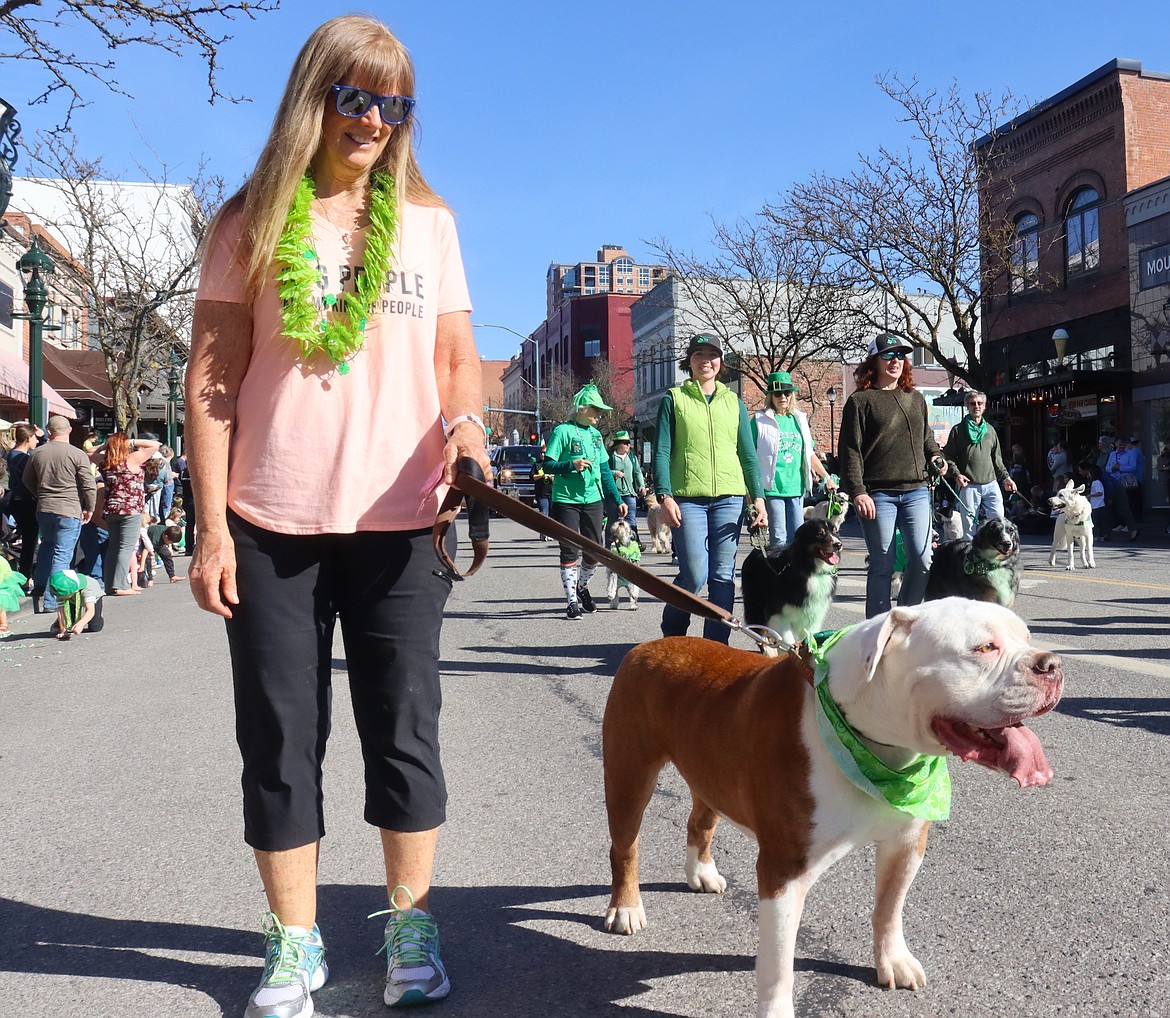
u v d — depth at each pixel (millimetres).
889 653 2201
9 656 8062
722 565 6160
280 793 2566
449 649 7863
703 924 3014
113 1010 2592
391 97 2578
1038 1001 2492
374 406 2629
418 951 2600
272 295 2568
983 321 26672
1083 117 23062
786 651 2461
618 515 10281
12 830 3990
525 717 5637
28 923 3127
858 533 20469
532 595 11391
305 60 2566
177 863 3611
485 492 2557
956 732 2123
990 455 10039
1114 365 22516
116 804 4297
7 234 23781
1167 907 2990
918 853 2498
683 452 6105
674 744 2764
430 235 2799
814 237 23094
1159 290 21125
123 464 12336
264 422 2572
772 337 29141
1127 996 2496
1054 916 2955
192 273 24562
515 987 2658
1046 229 24406
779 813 2301
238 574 2541
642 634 8414
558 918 3084
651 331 49250
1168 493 21062
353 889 3357
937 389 38812
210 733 5473
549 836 3803
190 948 2945
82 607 9000
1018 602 9500
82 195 25828
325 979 2705
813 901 3123
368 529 2592
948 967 2682
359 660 2674
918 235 22250
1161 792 4012
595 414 9617
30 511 12180
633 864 2977
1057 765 4398
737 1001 2553
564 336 81125
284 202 2523
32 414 13859
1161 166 22234
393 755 2654
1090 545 13062
